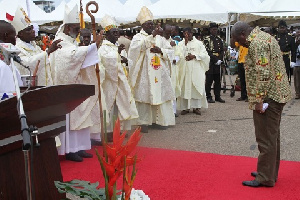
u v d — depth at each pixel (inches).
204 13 584.1
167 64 300.4
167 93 298.2
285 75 173.8
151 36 290.4
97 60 223.6
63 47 226.4
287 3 610.9
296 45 447.8
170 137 280.4
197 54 358.0
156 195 172.9
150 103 287.4
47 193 122.7
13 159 110.9
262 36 168.6
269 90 170.6
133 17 656.4
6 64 131.0
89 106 232.2
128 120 275.1
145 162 218.8
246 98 444.1
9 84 129.4
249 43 168.1
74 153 230.2
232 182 188.4
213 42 421.7
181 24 731.4
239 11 625.9
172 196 171.8
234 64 544.7
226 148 249.3
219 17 582.6
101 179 197.0
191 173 201.3
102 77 250.5
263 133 178.1
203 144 259.6
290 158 226.2
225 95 495.5
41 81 205.6
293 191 176.2
